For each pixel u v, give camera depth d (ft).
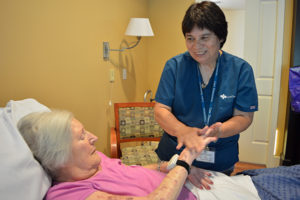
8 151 2.96
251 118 4.30
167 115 4.19
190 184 3.96
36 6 5.07
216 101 4.33
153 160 6.91
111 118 8.64
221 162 4.44
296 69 8.13
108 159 4.17
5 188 2.70
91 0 6.94
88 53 6.97
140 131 7.80
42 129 3.24
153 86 11.86
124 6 9.00
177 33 11.00
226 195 3.73
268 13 9.70
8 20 4.48
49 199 3.15
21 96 4.86
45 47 5.37
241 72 4.19
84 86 6.89
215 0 17.10
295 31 8.56
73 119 3.55
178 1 10.74
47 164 3.28
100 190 3.35
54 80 5.71
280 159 10.36
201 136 3.59
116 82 8.81
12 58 4.60
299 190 3.74
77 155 3.39
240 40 21.15
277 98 10.02
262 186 3.90
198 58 3.85
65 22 5.94
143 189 3.60
